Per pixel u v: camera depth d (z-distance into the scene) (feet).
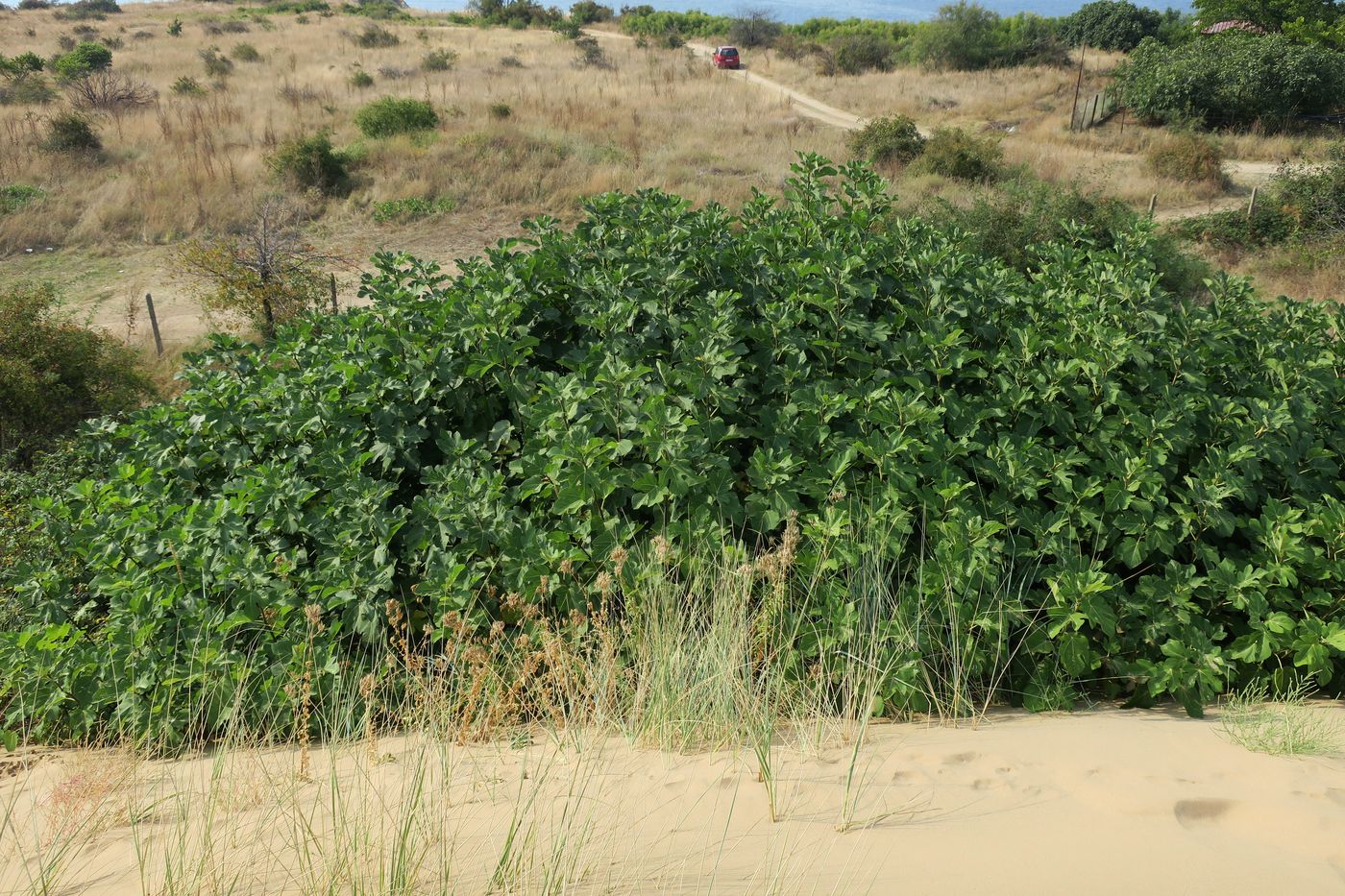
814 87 134.41
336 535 13.92
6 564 20.22
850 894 7.06
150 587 13.53
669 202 20.45
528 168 77.41
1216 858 7.47
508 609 13.20
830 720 11.53
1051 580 12.74
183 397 18.16
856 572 12.66
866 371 16.11
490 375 16.61
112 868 8.68
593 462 13.47
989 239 50.01
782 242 19.47
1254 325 18.25
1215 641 13.06
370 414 16.47
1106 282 17.90
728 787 9.33
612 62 150.51
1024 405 15.62
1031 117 108.78
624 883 7.41
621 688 11.68
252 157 78.84
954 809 8.61
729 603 11.80
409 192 73.00
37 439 35.58
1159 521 13.57
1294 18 151.74
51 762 13.11
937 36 150.00
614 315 16.51
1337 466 15.78
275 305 49.88
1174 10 179.32
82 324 51.65
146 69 130.52
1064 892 6.96
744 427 15.52
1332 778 9.11
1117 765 9.60
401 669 12.89
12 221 66.03
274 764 11.25
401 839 7.84
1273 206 63.82
